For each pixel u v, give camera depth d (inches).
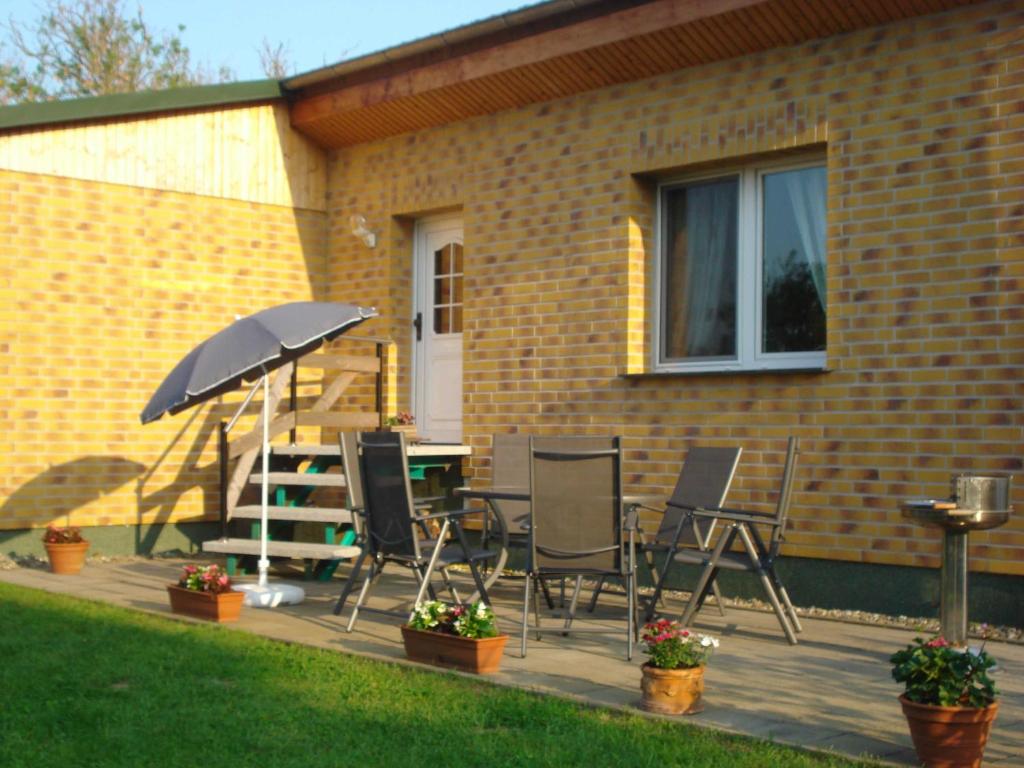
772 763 174.2
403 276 471.2
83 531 435.5
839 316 331.0
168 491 454.0
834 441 330.0
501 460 370.6
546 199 406.9
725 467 309.3
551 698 214.4
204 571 308.7
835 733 195.0
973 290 305.3
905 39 319.9
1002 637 287.9
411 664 244.4
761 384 346.3
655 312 389.4
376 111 451.2
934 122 314.0
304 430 482.9
